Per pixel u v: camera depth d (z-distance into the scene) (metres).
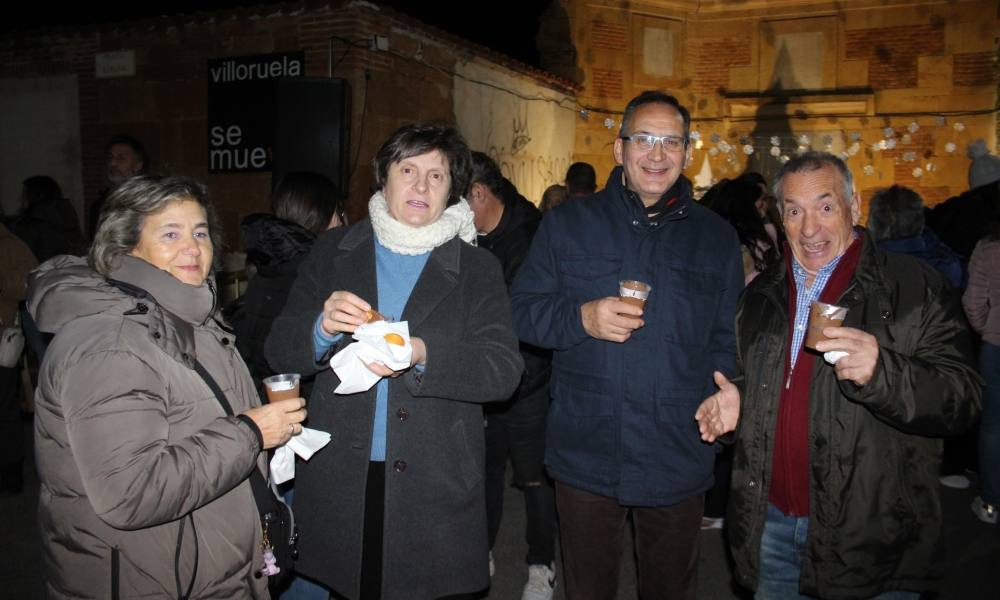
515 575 4.14
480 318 2.51
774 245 4.43
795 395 2.47
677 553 2.78
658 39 12.98
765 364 2.51
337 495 2.40
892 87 12.26
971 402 2.23
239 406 2.11
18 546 4.35
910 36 12.11
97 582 1.85
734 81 13.02
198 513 1.95
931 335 2.31
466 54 9.36
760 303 2.59
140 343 1.85
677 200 2.75
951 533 4.66
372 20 7.74
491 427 3.75
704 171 13.20
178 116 8.42
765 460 2.49
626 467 2.70
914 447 2.34
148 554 1.87
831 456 2.34
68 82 8.94
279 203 3.51
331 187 3.60
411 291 2.49
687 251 2.75
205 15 8.05
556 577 4.12
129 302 1.88
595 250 2.79
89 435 1.75
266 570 2.12
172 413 1.90
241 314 3.12
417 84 8.48
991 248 4.57
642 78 12.93
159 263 1.99
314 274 2.61
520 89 10.78
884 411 2.18
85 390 1.76
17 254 4.98
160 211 1.99
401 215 2.42
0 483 5.20
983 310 4.62
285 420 2.05
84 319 1.84
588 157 12.73
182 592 1.91
